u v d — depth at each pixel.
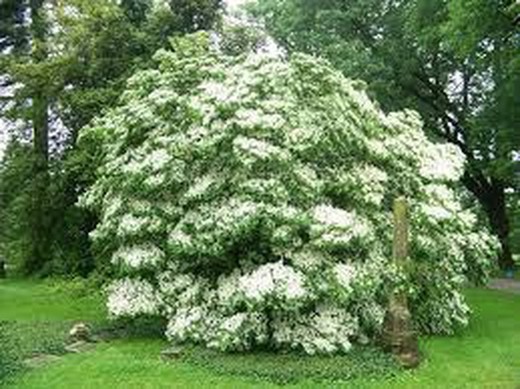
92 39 22.52
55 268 23.52
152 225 13.27
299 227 12.37
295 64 13.91
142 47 22.83
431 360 11.91
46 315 16.69
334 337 11.98
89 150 19.22
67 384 10.46
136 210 13.52
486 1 21.11
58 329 14.35
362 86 15.29
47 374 10.95
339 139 13.36
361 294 12.41
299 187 12.73
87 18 22.50
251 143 12.45
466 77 33.75
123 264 13.37
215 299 12.97
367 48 30.73
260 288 11.67
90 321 15.62
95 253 17.06
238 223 12.26
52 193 22.66
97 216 21.12
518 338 13.91
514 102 27.22
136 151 13.95
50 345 12.74
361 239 12.48
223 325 12.10
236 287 12.56
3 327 13.86
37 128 23.84
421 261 13.52
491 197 35.06
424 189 14.27
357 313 12.95
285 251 12.51
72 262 22.34
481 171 33.03
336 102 13.61
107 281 16.48
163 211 13.30
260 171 12.91
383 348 11.92
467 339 13.73
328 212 12.55
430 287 13.74
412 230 13.59
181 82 14.51
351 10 30.86
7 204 25.56
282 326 12.20
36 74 22.39
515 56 22.59
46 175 23.22
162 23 23.31
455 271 14.23
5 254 29.73
